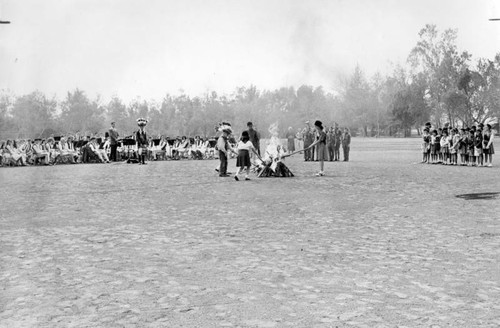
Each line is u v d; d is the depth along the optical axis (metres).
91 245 8.45
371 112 79.50
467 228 9.86
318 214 11.74
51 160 33.25
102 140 37.31
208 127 76.81
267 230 9.77
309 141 36.81
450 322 4.87
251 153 26.50
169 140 41.00
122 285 6.15
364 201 13.91
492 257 7.51
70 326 4.83
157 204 13.52
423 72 75.62
